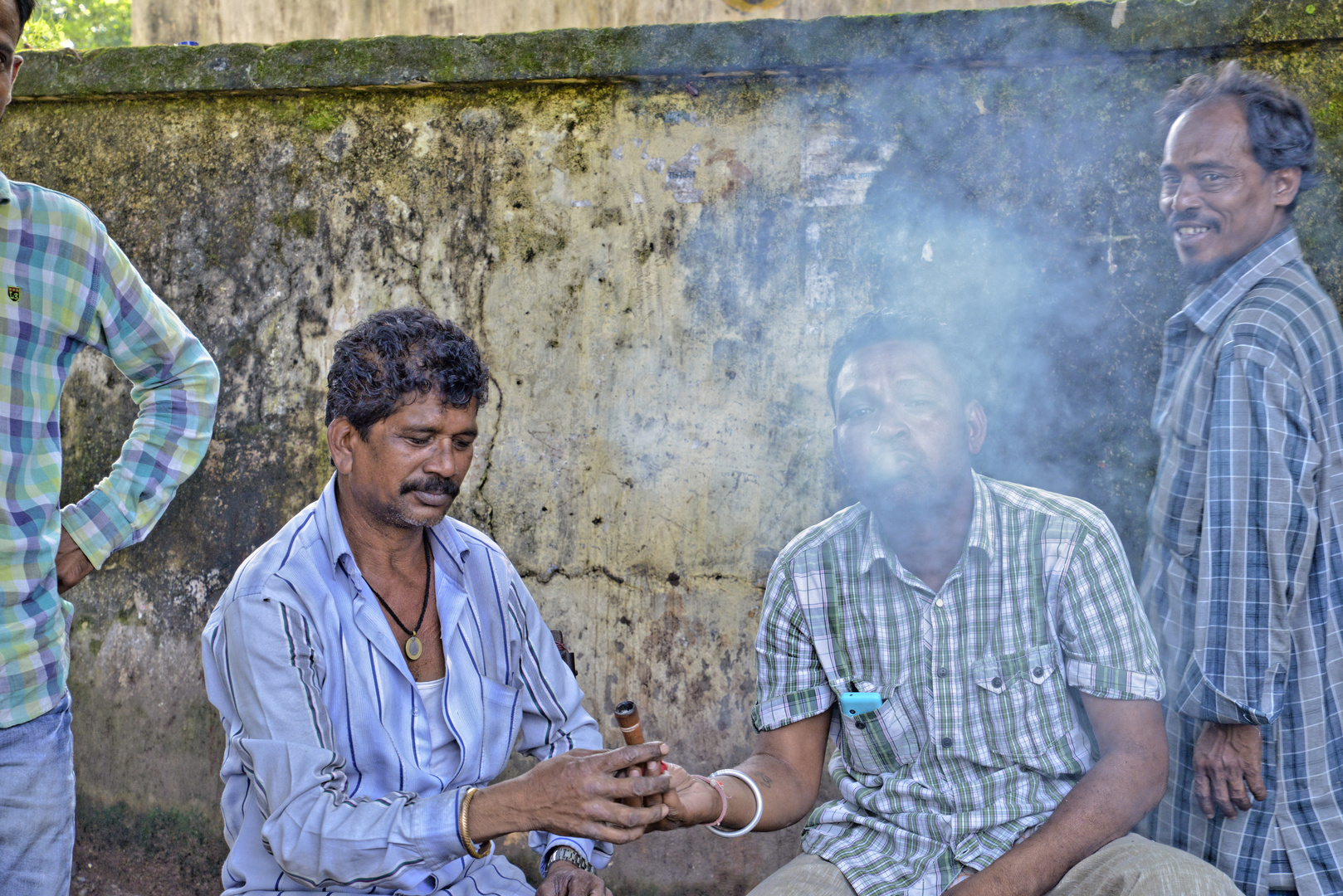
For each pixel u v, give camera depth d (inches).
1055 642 73.6
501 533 109.1
